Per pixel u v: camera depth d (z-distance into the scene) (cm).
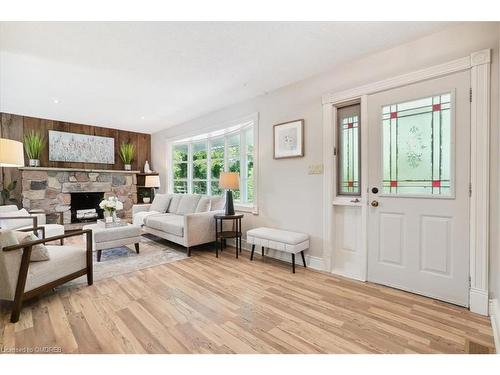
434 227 223
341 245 295
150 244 429
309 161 315
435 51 220
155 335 172
